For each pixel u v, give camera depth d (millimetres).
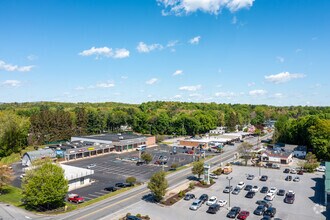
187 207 56969
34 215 52594
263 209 54156
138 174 85312
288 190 69188
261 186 72938
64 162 103188
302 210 55719
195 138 153750
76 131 163000
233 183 75312
